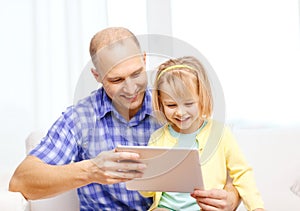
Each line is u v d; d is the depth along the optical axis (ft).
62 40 8.17
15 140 8.08
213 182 4.96
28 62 8.11
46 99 8.13
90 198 5.19
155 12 8.46
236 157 5.06
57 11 8.16
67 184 4.55
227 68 8.32
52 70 8.14
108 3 8.36
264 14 8.27
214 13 8.36
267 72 8.25
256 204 4.85
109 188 5.11
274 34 8.25
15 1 8.07
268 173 6.29
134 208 5.18
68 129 5.04
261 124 8.22
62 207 5.68
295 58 8.22
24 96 8.10
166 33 8.46
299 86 8.21
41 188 4.67
